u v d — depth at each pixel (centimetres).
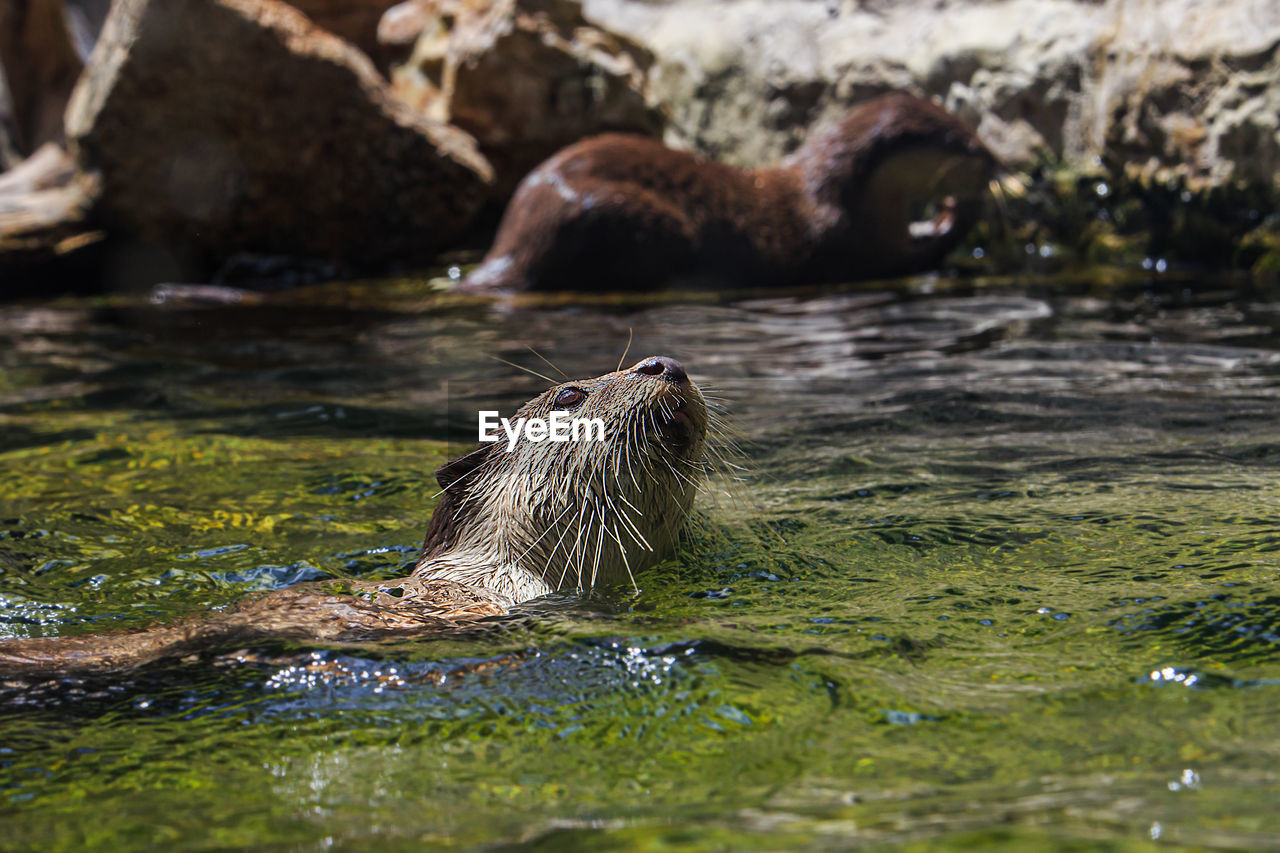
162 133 1192
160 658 281
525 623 307
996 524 387
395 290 1130
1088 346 708
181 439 580
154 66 1162
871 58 1270
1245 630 276
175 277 1254
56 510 458
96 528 432
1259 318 766
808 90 1314
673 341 793
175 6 1153
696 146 1416
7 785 221
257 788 216
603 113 1340
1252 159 969
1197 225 1012
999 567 344
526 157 1376
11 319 1034
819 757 219
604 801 204
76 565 390
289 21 1212
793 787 205
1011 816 181
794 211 1088
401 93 1443
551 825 193
